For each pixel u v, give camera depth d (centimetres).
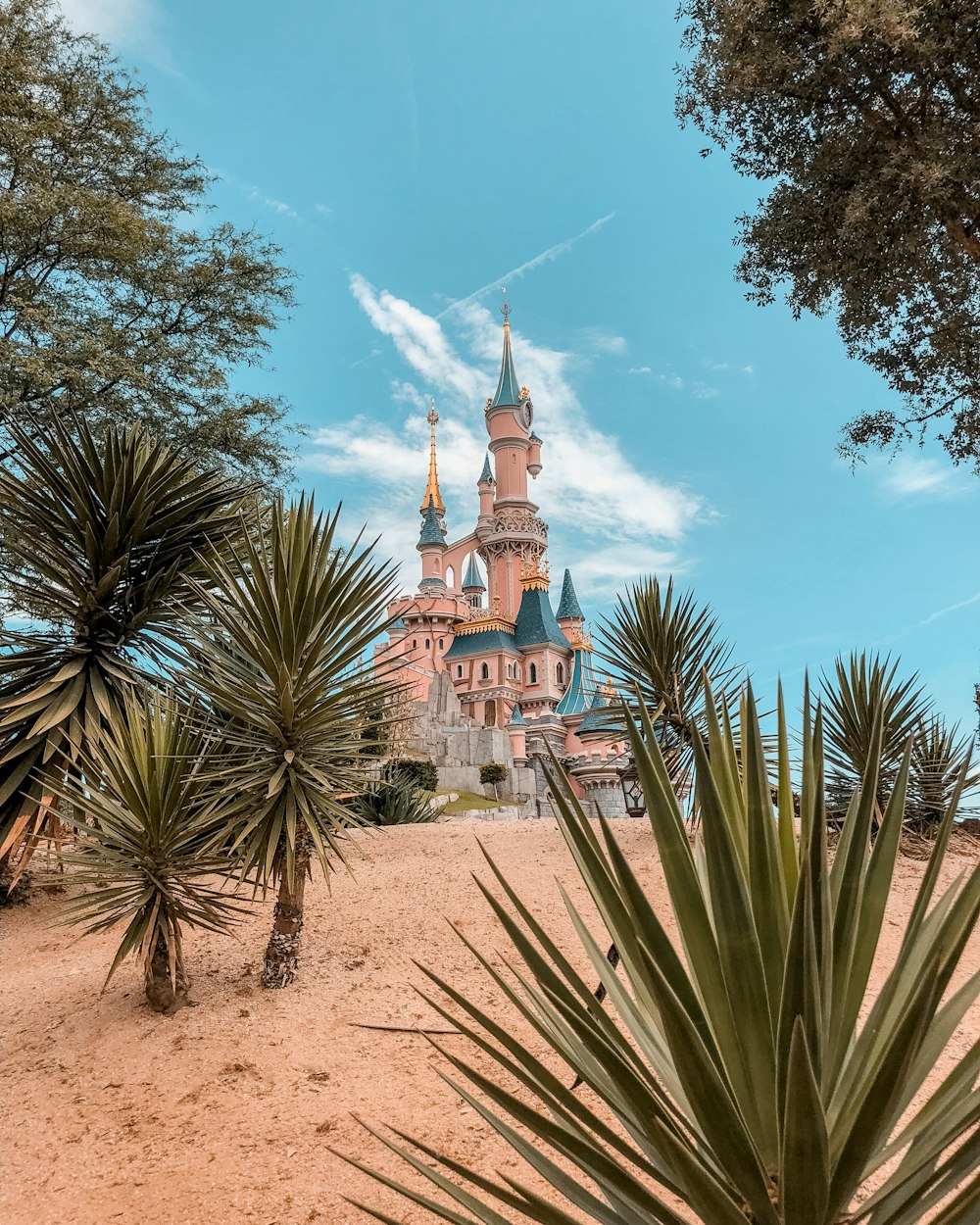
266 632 625
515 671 7650
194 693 666
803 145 1450
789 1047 169
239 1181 394
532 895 813
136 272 1650
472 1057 513
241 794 631
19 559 1091
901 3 1148
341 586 645
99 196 1570
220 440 1667
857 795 237
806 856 166
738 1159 167
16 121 1527
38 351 1384
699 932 202
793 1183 159
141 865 583
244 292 1766
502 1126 227
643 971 208
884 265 1372
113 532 845
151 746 608
